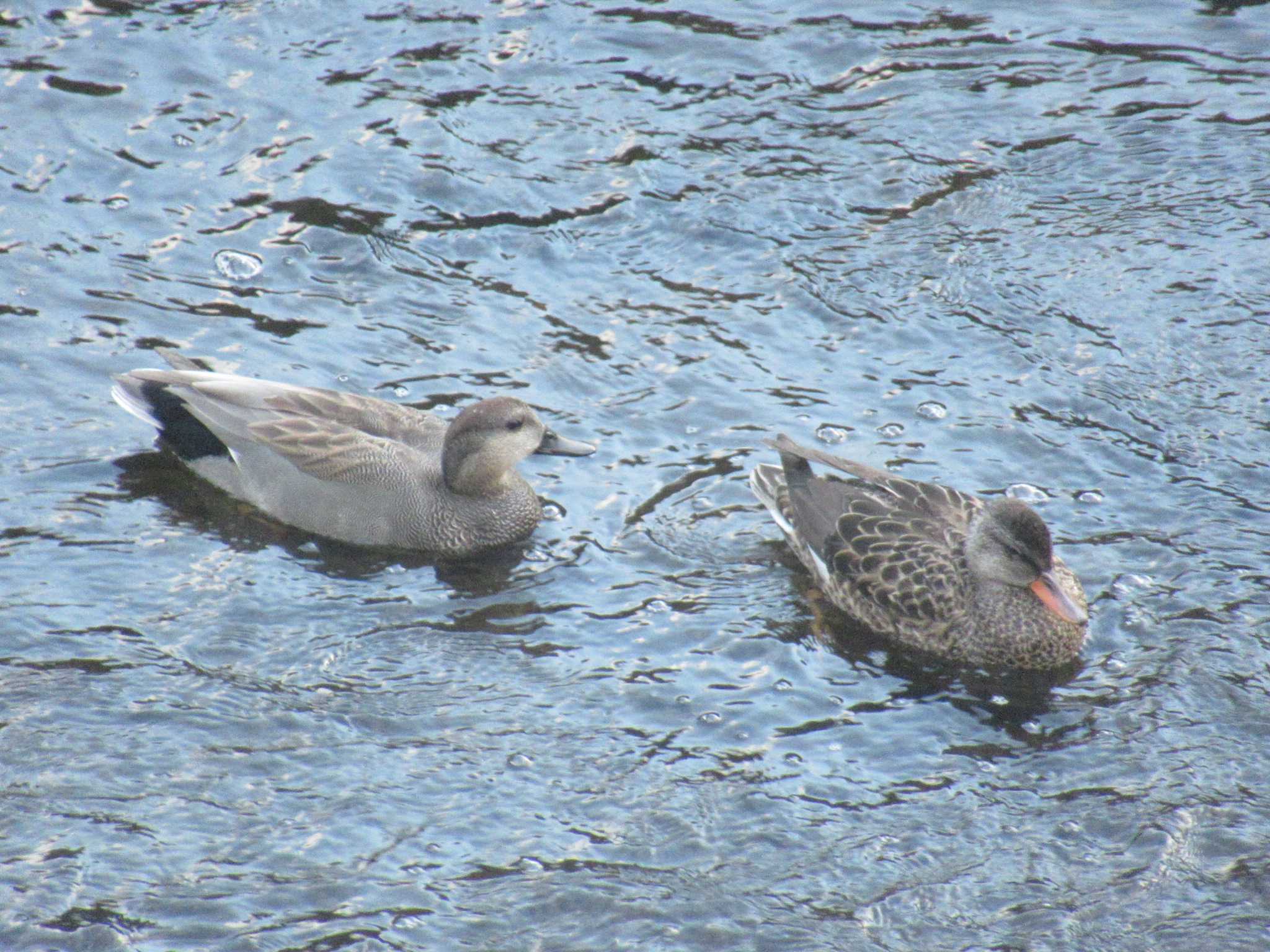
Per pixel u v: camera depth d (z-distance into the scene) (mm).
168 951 9117
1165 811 10500
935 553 12500
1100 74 19766
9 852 9766
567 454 13672
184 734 10906
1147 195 17938
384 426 13906
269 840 10008
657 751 11023
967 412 14945
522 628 12383
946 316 16234
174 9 19906
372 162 17859
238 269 16359
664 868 9969
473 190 17625
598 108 18938
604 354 15656
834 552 12828
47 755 10602
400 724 11164
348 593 12773
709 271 16859
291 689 11469
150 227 16781
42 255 16234
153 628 12031
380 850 9984
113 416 14531
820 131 18750
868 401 15109
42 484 13625
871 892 9828
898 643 12445
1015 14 20844
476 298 16328
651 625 12469
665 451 14547
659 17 20469
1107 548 13195
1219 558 13031
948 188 18000
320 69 19188
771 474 13656
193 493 13852
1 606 12078
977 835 10312
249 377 14531
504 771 10742
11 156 17438
